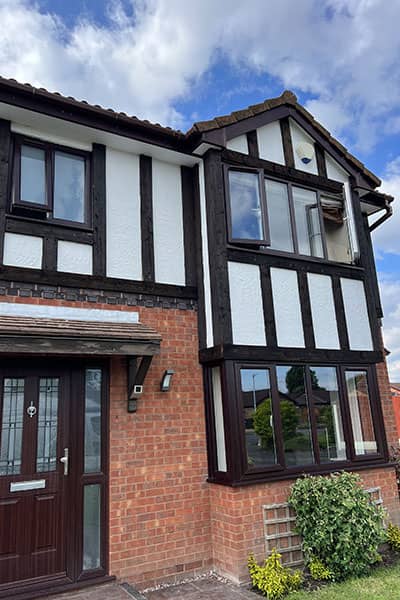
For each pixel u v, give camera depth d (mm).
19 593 3844
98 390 4727
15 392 4301
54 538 4125
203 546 4855
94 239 5094
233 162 5910
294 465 5219
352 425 5957
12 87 4562
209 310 5406
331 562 4441
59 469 4312
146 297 5293
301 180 6559
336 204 6984
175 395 5168
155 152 5734
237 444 4801
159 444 4891
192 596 4117
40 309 4539
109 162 5480
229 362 5059
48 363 4504
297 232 6332
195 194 6047
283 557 4672
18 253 4582
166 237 5680
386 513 5082
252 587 4281
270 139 6422
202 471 5094
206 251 5633
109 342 4285
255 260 5691
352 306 6488
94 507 4391
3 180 4656
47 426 4367
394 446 7109
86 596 3896
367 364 6344
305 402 5582
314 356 5797
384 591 4031
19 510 4051
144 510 4609
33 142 5039
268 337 5473
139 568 4426
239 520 4566
